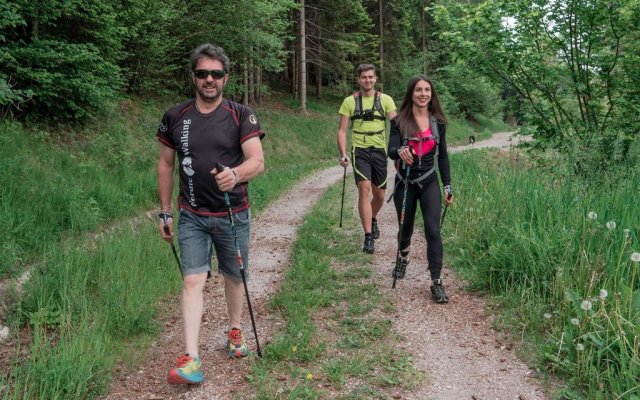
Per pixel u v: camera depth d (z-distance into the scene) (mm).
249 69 21375
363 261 5590
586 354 3094
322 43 28172
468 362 3355
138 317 3902
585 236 3996
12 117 8695
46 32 9773
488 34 8297
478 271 4824
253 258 6098
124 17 12211
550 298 3877
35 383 2873
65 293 3869
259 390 2979
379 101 6012
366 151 5992
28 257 4820
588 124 8359
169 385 3135
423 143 4449
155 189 8586
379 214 8211
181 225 3227
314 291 4605
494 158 12578
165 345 3754
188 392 3037
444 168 4633
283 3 19688
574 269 3877
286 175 14367
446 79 37688
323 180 13828
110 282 4383
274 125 22203
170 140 3242
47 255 4754
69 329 3561
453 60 8984
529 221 4859
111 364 3273
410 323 3969
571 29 8125
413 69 36469
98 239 5422
